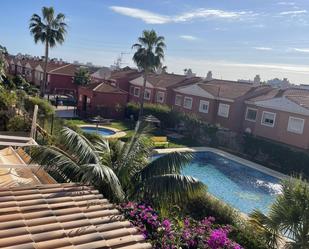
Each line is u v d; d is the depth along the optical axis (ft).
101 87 143.13
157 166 38.81
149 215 30.91
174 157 39.42
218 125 117.70
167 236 29.07
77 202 26.30
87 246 20.61
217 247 29.78
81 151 36.37
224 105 124.98
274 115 108.47
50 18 156.76
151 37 136.05
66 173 34.01
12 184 35.42
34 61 240.53
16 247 19.12
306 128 98.43
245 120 120.98
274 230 35.17
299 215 32.71
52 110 92.68
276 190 75.25
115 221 24.47
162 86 152.97
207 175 83.51
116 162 40.37
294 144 101.96
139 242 22.39
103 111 140.97
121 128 123.24
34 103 91.97
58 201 25.90
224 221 45.16
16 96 100.94
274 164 94.43
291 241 34.71
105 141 44.68
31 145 41.04
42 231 21.39
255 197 70.79
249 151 102.17
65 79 205.87
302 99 106.52
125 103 147.54
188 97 139.95
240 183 79.00
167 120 127.95
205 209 47.80
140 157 41.06
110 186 33.17
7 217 22.21
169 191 35.32
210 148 106.22
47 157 34.71
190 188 35.68
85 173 32.35
